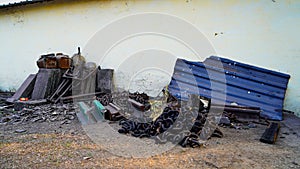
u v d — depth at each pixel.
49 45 6.38
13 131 3.16
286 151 2.52
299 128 3.38
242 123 3.59
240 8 4.60
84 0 5.80
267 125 3.51
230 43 4.72
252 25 4.55
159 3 5.18
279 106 4.04
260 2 4.46
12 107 4.72
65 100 4.74
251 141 2.82
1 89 7.19
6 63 7.05
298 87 4.31
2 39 7.04
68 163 2.14
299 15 4.25
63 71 5.18
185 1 4.97
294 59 4.33
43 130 3.20
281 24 4.37
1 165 2.09
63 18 6.12
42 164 2.12
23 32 6.69
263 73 4.38
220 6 4.73
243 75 4.42
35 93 4.93
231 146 2.64
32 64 6.66
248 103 4.14
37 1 6.16
